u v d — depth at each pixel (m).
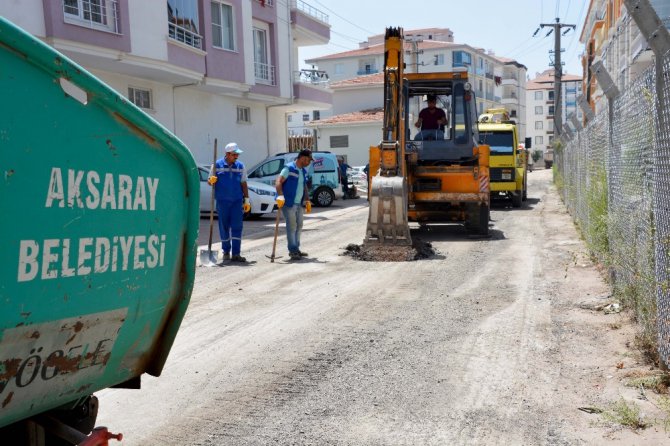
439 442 4.13
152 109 20.08
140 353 3.05
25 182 2.18
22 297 2.18
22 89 2.18
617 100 7.91
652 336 5.56
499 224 16.91
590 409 4.55
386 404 4.76
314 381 5.25
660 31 5.27
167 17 18.14
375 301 8.01
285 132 30.53
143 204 2.77
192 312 7.58
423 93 14.43
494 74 91.44
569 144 18.56
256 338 6.48
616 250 7.59
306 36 30.69
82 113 2.42
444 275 9.66
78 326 2.48
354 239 14.41
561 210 20.55
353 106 56.41
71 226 2.38
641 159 6.15
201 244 13.88
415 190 13.89
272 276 9.88
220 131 24.16
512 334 6.43
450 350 5.98
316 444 4.14
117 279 2.64
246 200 11.23
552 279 9.10
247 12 23.84
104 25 15.87
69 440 2.73
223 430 4.37
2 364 2.19
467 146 14.15
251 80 24.22
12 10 13.59
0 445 2.56
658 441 4.02
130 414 4.65
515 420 4.43
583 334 6.32
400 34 12.30
